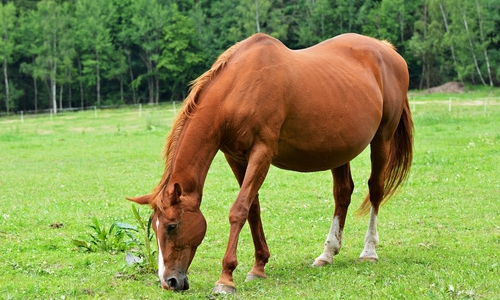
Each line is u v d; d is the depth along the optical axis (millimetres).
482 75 69062
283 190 12812
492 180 12539
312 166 6918
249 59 6242
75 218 10453
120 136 29078
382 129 7711
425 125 26016
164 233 5719
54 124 43750
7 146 25734
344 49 7543
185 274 5801
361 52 7637
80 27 80250
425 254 7281
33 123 46188
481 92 61219
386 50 8078
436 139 20500
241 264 7434
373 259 7195
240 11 78625
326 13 78312
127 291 6156
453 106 41438
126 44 83688
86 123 43656
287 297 5652
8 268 7246
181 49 79875
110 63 81562
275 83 6223
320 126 6586
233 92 6105
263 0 78000
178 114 6137
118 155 21141
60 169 17797
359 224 9531
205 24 88312
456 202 10625
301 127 6480
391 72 7938
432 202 10758
